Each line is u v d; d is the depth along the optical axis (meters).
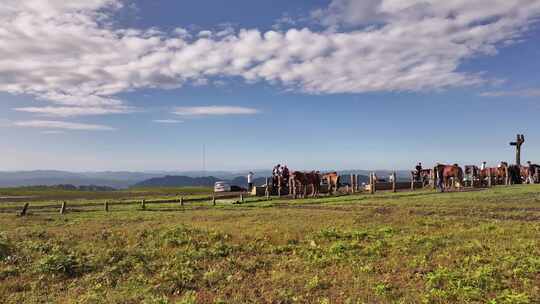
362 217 22.94
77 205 37.94
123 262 13.69
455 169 45.81
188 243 16.73
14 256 14.21
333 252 14.61
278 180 48.72
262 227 20.27
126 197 49.00
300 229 19.33
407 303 9.55
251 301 10.24
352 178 50.00
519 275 10.98
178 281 11.85
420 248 14.51
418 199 32.72
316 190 45.72
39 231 19.42
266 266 13.47
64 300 10.57
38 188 71.56
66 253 14.99
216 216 26.36
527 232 16.58
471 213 23.20
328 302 9.77
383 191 48.94
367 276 11.80
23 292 11.29
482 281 10.56
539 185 45.69
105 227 21.86
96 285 11.68
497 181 53.34
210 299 10.41
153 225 22.03
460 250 13.87
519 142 56.75
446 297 9.66
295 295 10.47
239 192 57.28
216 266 13.44
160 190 65.31
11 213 30.56
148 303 9.96
